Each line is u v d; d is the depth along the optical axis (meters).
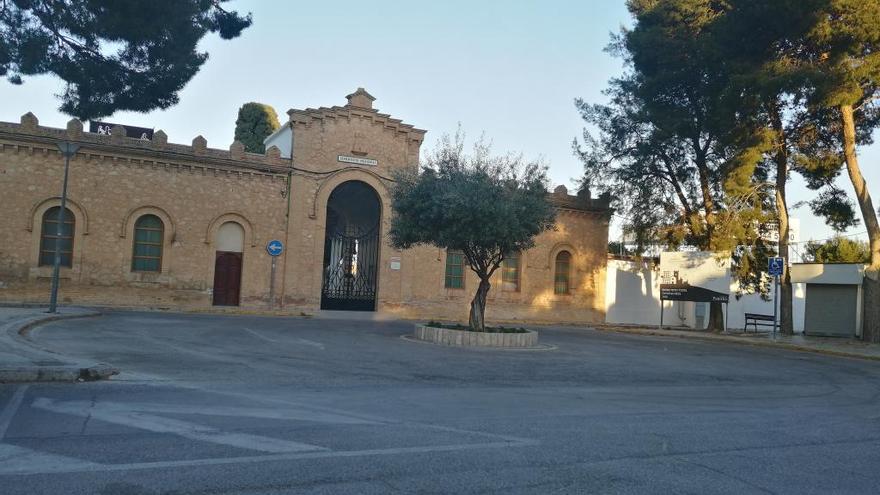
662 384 13.39
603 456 6.69
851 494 5.78
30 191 24.56
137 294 25.94
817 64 22.62
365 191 30.97
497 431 7.70
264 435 6.98
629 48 29.02
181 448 6.30
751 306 36.41
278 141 32.31
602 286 34.50
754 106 23.58
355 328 22.28
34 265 24.52
